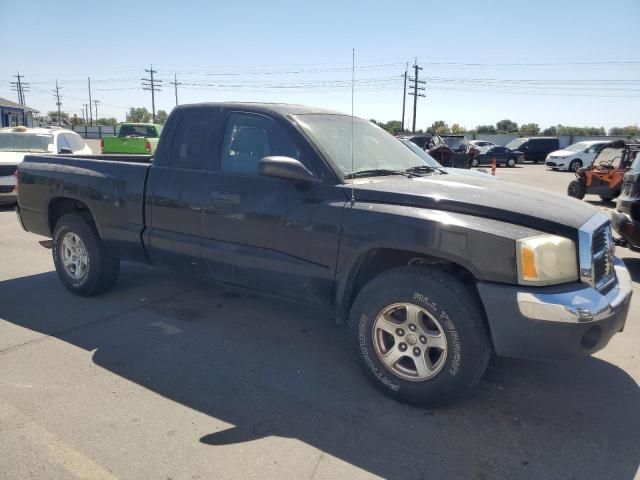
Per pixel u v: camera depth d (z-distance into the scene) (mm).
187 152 4434
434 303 3168
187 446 2902
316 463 2785
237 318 4855
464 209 3232
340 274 3580
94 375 3697
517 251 2988
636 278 6750
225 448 2895
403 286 3271
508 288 3012
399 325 3365
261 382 3662
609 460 2877
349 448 2924
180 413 3240
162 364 3898
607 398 3545
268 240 3896
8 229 8930
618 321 3199
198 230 4293
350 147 4043
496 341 3086
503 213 3152
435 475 2719
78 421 3117
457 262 3143
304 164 3787
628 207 6539
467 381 3168
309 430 3090
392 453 2889
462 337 3123
